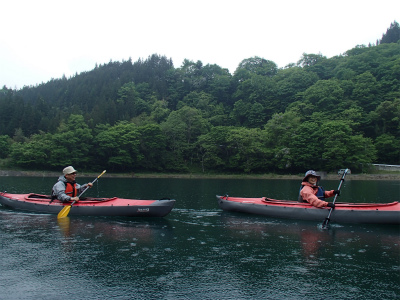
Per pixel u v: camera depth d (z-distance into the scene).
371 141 56.00
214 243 6.98
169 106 102.81
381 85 75.88
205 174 55.03
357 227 8.57
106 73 121.94
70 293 4.43
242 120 84.62
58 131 59.03
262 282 4.84
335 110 68.00
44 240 7.09
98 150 55.78
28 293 4.43
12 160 52.53
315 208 9.24
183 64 128.00
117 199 10.38
